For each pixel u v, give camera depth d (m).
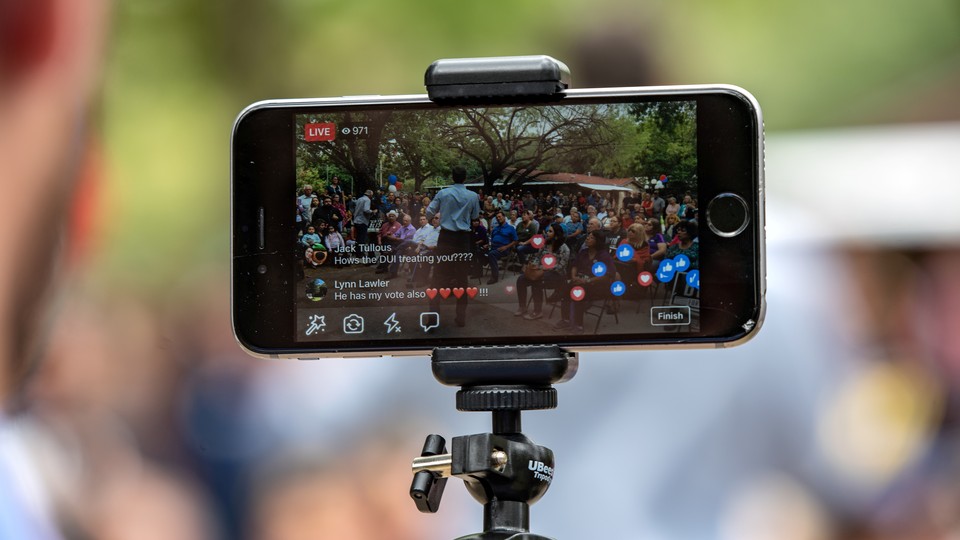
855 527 3.44
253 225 1.70
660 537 2.96
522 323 1.68
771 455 3.05
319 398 3.66
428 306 1.68
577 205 1.69
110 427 3.95
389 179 1.70
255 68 7.31
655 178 1.68
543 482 1.61
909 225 4.21
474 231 1.70
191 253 6.93
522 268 1.68
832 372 3.27
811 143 4.73
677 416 2.97
